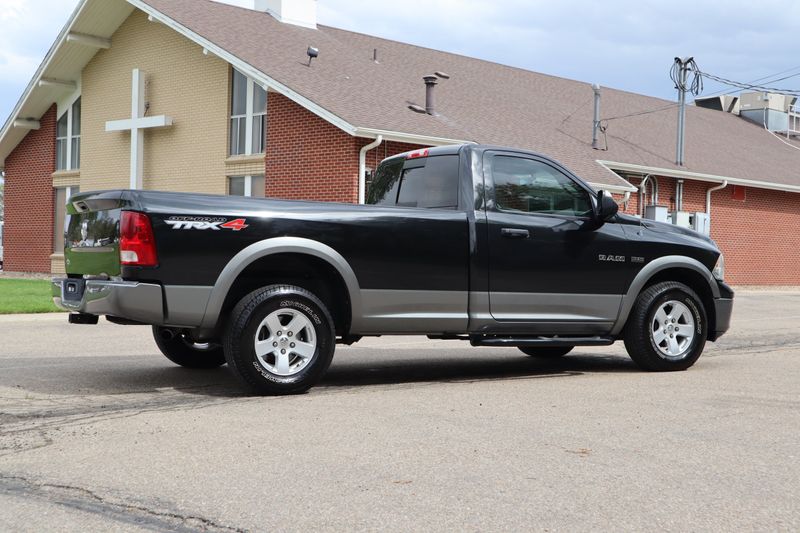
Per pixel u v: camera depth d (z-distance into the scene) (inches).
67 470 171.6
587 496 155.3
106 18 932.6
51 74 992.9
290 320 265.0
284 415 227.9
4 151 1080.8
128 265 248.1
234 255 255.6
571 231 310.0
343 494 155.9
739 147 1285.7
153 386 280.7
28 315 553.0
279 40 884.0
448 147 309.0
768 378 305.4
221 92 855.7
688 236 340.2
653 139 1149.1
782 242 1207.6
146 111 923.4
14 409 236.7
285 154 786.2
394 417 225.6
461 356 383.6
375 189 335.0
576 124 1071.6
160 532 136.6
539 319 304.2
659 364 324.5
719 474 170.7
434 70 1022.4
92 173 983.0
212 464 175.9
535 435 204.4
